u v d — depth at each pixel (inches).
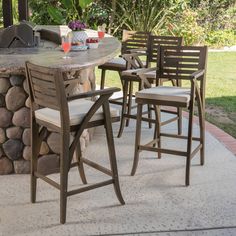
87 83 161.9
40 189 124.3
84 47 152.9
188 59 138.0
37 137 113.9
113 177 113.8
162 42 174.9
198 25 390.9
